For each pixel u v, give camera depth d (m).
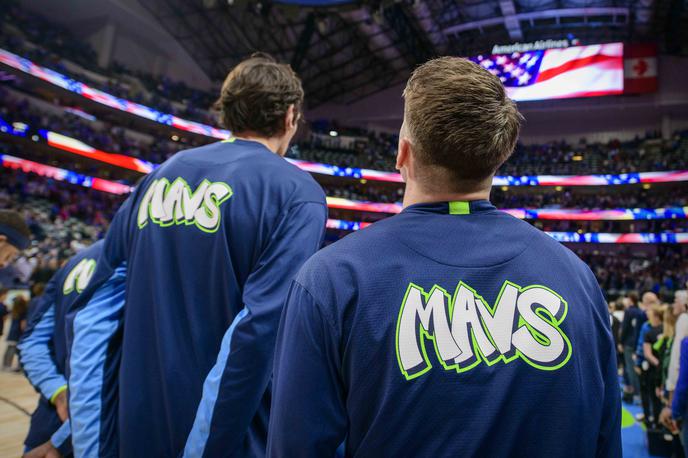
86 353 1.11
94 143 20.83
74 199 20.05
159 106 23.23
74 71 21.16
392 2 14.31
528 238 0.80
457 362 0.67
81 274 1.46
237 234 1.08
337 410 0.70
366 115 28.75
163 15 22.94
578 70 23.41
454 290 0.71
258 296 0.99
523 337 0.70
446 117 0.77
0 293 6.31
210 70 27.33
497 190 27.08
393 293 0.70
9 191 17.84
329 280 0.72
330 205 26.09
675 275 19.00
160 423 1.03
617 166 24.03
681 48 22.69
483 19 22.64
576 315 0.73
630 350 6.14
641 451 4.45
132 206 1.26
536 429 0.66
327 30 21.73
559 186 26.22
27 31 20.56
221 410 0.91
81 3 21.45
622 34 23.27
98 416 1.08
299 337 0.71
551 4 21.19
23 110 19.52
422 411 0.65
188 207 1.12
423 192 0.83
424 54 25.08
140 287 1.12
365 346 0.68
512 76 24.30
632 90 22.80
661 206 22.89
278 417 0.70
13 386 5.49
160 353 1.04
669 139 23.98
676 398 2.76
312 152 27.34
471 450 0.64
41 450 1.37
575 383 0.69
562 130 26.95
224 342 0.97
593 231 24.03
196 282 1.08
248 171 1.14
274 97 1.26
